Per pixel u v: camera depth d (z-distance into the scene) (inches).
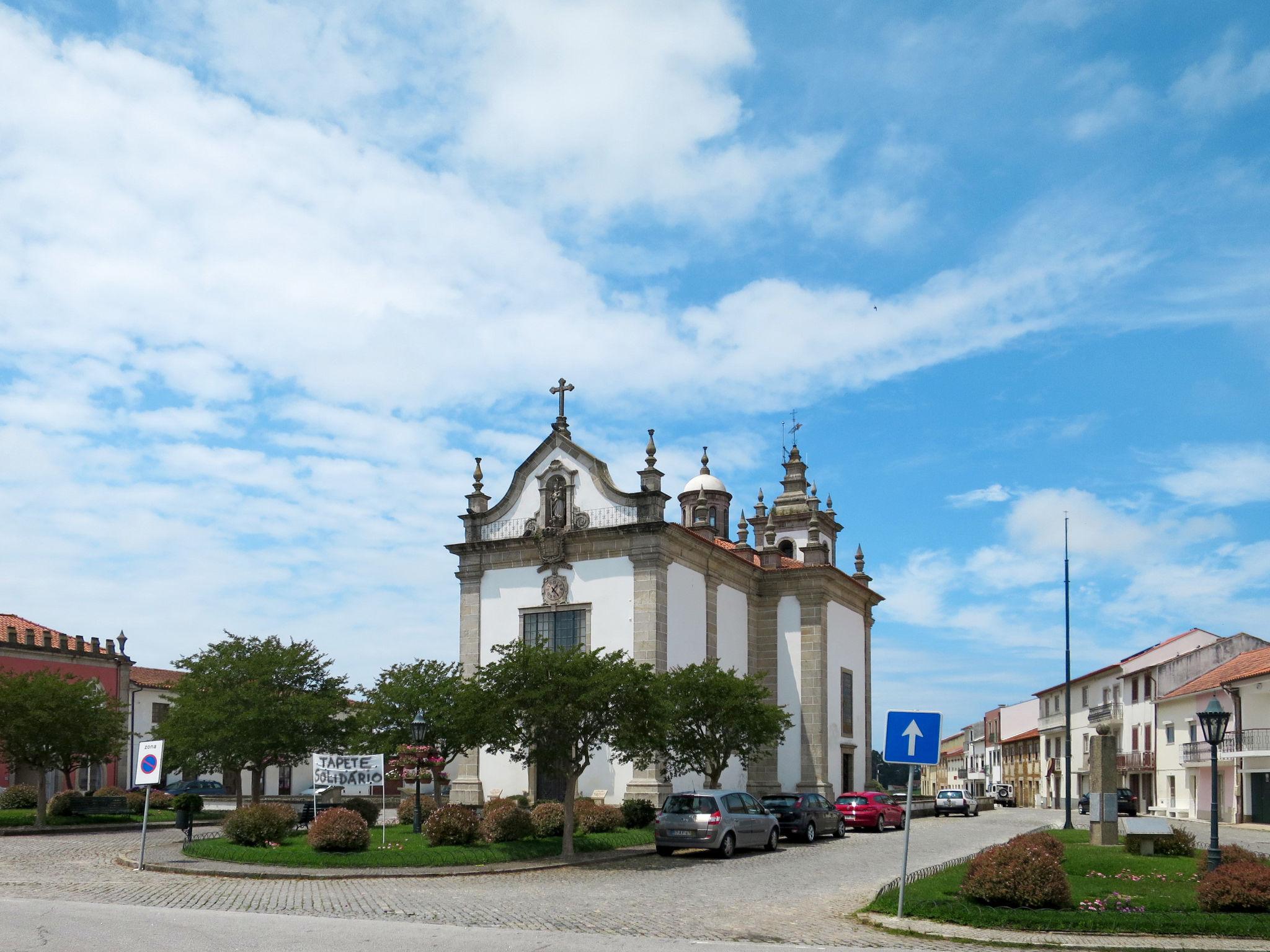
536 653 1126.4
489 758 1627.7
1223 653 2331.4
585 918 672.4
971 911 639.8
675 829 1110.4
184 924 607.5
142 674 2714.1
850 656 1998.0
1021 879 665.6
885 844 1295.5
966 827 1662.2
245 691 1412.4
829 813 1381.6
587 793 1528.1
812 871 975.0
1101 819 1184.8
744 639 1825.8
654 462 1596.9
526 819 1157.1
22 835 1336.1
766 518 2346.2
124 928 584.1
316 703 1428.4
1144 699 2447.1
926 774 5743.1
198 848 1042.1
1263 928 605.6
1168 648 2487.7
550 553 1626.5
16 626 2111.2
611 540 1587.1
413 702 1456.7
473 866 973.2
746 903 753.6
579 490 1637.6
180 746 1407.5
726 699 1408.7
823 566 1851.6
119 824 1472.7
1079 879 826.2
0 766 1947.6
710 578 1712.6
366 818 1286.9
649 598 1541.6
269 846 1064.2
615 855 1106.7
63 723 1438.2
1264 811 1817.2
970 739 4815.5
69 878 882.1
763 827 1184.2
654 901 764.6
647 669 1148.5
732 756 1747.0
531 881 895.7
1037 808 3105.3
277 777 2723.9
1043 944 577.3
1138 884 799.7
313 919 645.9
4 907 671.8
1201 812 2063.2
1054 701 3203.7
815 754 1800.0
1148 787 2436.0
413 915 681.6
